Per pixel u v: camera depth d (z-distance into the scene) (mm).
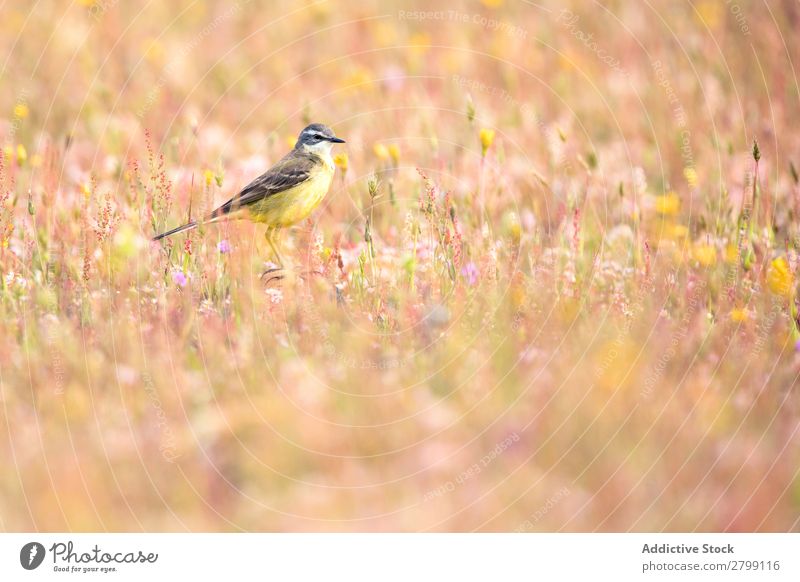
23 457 10172
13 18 24375
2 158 16641
